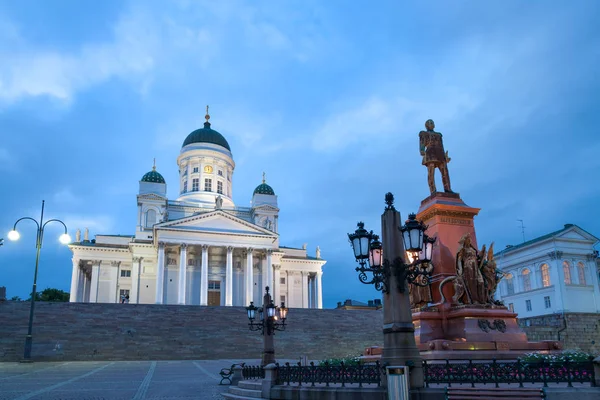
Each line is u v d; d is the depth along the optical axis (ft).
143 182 303.68
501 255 215.51
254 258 279.69
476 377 37.19
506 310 57.31
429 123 69.97
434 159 66.85
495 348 53.57
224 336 155.02
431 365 38.75
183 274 253.65
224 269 271.90
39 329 142.41
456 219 62.85
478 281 57.93
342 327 170.50
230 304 255.50
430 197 65.05
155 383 82.38
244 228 271.28
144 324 154.51
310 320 172.04
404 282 39.17
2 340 136.56
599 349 165.78
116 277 282.77
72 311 152.25
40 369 109.40
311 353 154.71
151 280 273.75
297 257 324.39
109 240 296.92
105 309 156.15
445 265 60.49
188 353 146.61
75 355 137.69
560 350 55.72
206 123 354.95
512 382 36.63
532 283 199.31
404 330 37.68
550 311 188.55
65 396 65.41
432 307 58.85
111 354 140.46
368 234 41.50
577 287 188.24
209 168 328.90
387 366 36.47
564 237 191.83
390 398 35.78
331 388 41.37
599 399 32.37
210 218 266.77
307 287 316.40
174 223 258.78
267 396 50.47
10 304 147.54
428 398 35.76
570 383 33.94
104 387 76.07
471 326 54.95
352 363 56.75
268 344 77.71
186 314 163.02
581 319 167.12
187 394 68.44
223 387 76.69
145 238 290.35
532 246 199.82
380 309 187.83
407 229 38.75
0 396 65.10
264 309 80.18
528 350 54.44
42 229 131.85
